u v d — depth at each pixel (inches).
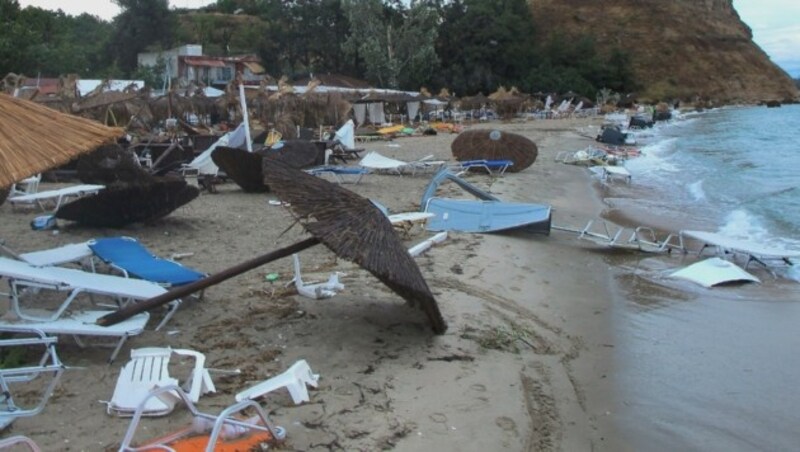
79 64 2155.5
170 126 944.9
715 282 362.9
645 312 313.9
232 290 286.5
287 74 2689.5
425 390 202.4
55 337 193.3
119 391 177.5
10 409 162.6
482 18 3046.3
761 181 874.1
